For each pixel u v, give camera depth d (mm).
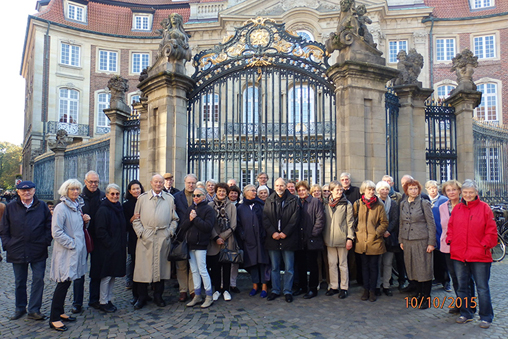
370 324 4609
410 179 5527
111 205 5238
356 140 6969
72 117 29453
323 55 7590
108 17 31094
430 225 5273
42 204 5141
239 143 7672
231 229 5602
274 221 5645
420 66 8742
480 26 26859
